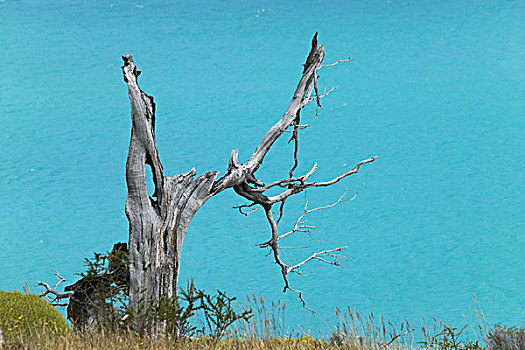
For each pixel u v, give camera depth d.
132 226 31.02
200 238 108.50
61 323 27.45
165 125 159.00
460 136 150.50
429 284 95.12
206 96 173.38
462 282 94.75
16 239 106.69
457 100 169.62
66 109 162.25
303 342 29.16
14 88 174.00
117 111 161.62
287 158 143.75
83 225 112.88
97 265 29.75
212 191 34.66
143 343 26.03
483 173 134.38
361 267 101.12
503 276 96.12
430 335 29.92
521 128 152.50
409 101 170.25
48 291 31.56
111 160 138.50
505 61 191.62
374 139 150.62
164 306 28.55
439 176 133.25
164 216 31.83
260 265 100.44
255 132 154.25
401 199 125.75
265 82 181.62
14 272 96.44
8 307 27.14
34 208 117.88
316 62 41.41
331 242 110.31
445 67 190.75
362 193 127.88
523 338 29.02
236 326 28.14
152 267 31.23
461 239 109.62
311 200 125.00
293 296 91.25
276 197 39.97
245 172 37.34
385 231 114.00
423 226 115.31
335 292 93.56
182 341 27.81
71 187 126.62
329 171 137.50
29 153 140.50
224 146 149.62
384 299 90.88
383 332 29.02
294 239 110.50
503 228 112.50
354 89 179.12
